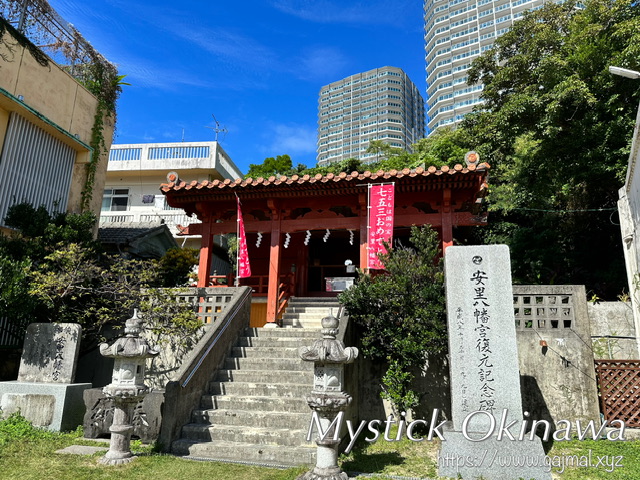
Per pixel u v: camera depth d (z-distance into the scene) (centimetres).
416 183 1078
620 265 1395
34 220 959
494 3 7262
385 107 9750
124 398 625
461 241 1517
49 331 838
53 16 1248
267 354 907
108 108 1443
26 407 768
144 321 937
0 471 556
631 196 959
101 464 596
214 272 1975
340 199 1175
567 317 838
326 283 1455
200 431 702
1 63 1060
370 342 840
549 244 1600
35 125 1166
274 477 561
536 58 1480
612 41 1252
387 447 724
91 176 1335
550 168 1392
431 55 7919
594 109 1264
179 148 2186
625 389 785
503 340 658
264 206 1248
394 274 842
